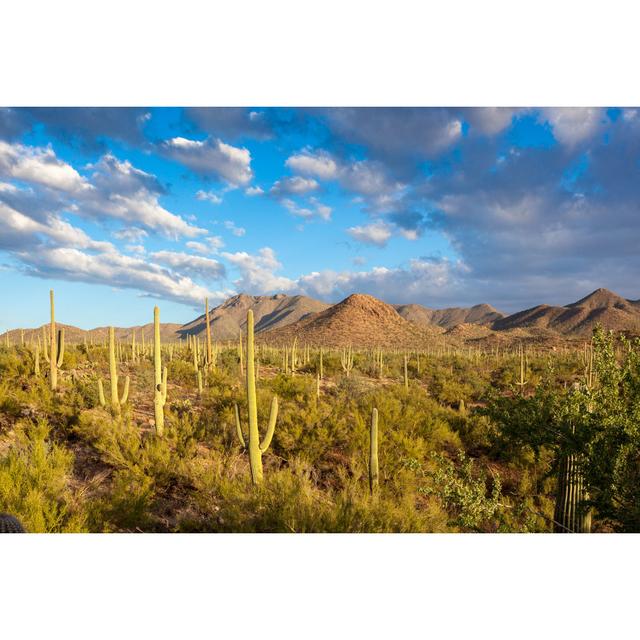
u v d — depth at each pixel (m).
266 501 5.92
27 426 9.20
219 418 10.90
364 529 5.43
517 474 9.26
